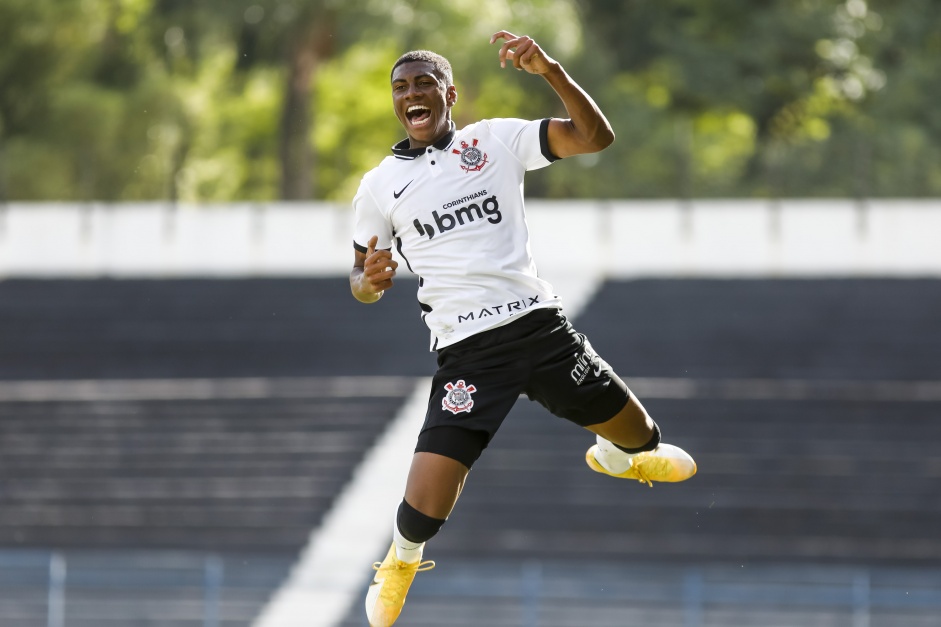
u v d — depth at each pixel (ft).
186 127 399.85
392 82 69.00
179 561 209.56
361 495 229.04
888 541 214.28
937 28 433.48
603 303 299.58
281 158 401.49
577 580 198.90
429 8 383.24
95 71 403.34
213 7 372.58
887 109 422.41
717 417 246.47
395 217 69.41
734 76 439.22
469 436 68.23
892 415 245.04
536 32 395.34
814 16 432.25
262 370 280.10
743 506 221.46
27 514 229.25
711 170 430.20
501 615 198.80
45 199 395.14
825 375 264.52
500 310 68.13
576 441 238.48
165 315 306.35
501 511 222.69
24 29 390.42
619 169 416.87
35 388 267.18
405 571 71.10
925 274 306.96
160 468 238.89
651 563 212.64
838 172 409.08
